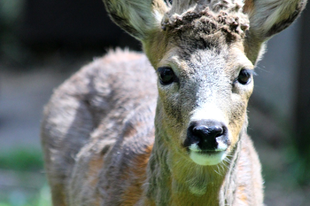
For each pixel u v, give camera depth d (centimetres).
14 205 1530
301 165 1773
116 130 1080
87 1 3409
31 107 2759
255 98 2220
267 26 843
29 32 3494
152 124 1005
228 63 738
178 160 784
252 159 1005
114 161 983
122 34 3319
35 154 2022
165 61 760
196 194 799
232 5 779
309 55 1823
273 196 1673
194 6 775
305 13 1817
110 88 1187
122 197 924
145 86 1151
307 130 1834
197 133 684
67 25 3453
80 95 1238
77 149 1180
